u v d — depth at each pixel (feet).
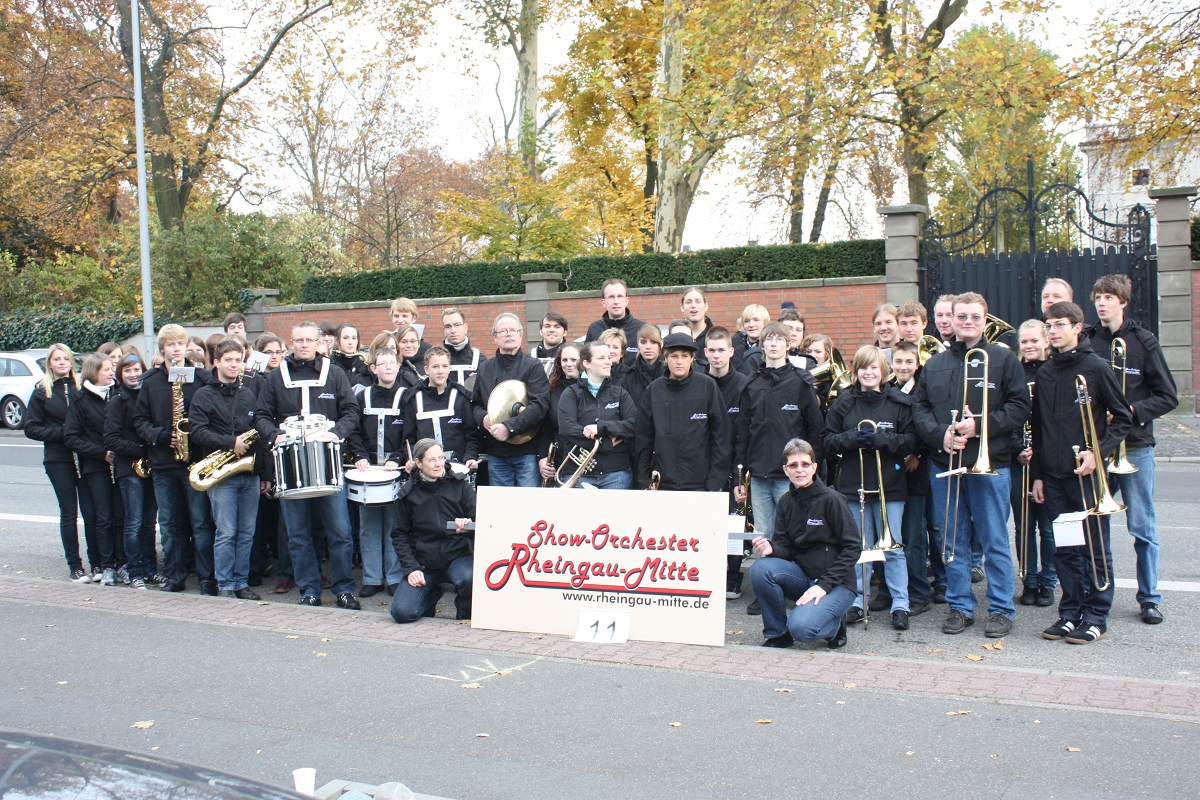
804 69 58.18
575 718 16.85
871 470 22.88
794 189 64.39
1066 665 19.52
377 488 24.70
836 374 26.84
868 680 18.28
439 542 23.44
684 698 17.66
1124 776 14.02
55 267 105.40
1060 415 21.24
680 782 14.33
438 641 21.57
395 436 27.17
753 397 24.70
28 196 93.61
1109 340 22.13
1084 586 21.04
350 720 17.03
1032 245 55.93
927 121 63.62
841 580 20.76
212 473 25.20
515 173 75.31
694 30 59.88
